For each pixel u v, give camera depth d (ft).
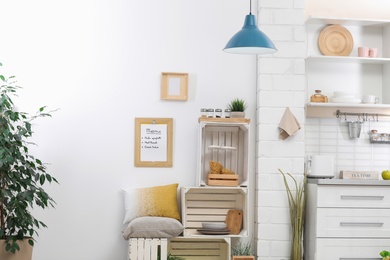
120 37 18.26
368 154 18.85
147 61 18.29
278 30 18.17
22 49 17.99
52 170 17.89
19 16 18.03
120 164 18.07
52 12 18.12
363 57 18.31
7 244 15.69
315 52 18.90
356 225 16.94
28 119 17.89
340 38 18.85
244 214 17.57
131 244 16.61
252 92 18.48
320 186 16.89
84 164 17.98
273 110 18.06
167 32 18.38
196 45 18.40
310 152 18.71
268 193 17.93
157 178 18.12
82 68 18.12
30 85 17.95
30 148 17.85
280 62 18.13
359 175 17.85
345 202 16.93
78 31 18.17
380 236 16.94
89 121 18.06
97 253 17.89
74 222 17.89
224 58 18.45
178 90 18.22
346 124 18.81
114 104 18.13
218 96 18.39
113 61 18.20
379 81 18.99
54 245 17.83
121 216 17.97
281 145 18.03
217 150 18.28
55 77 18.03
